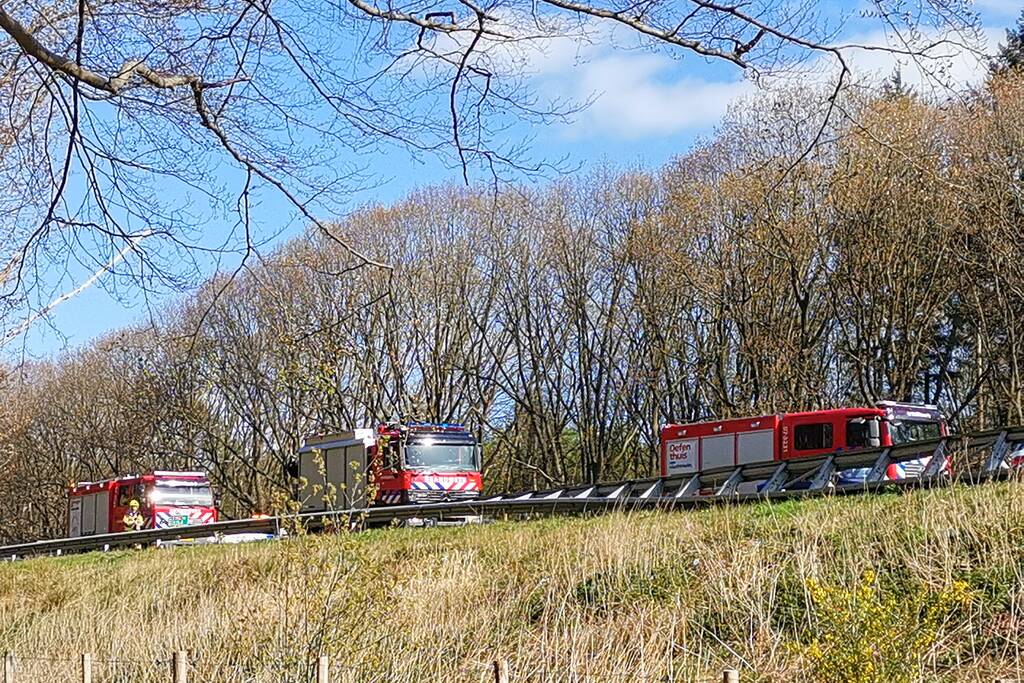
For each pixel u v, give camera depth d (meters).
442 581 15.94
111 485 47.88
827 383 46.31
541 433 54.69
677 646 11.84
